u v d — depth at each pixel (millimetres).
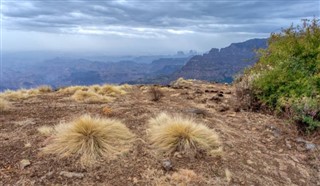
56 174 4254
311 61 7582
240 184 4336
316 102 6281
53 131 5672
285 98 6980
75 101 8625
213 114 7090
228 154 5051
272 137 5918
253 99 7680
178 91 10141
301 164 5082
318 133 6051
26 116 6875
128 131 5488
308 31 8375
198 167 4594
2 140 5316
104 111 6969
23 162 4496
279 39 9141
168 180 4258
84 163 4516
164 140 5082
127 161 4656
